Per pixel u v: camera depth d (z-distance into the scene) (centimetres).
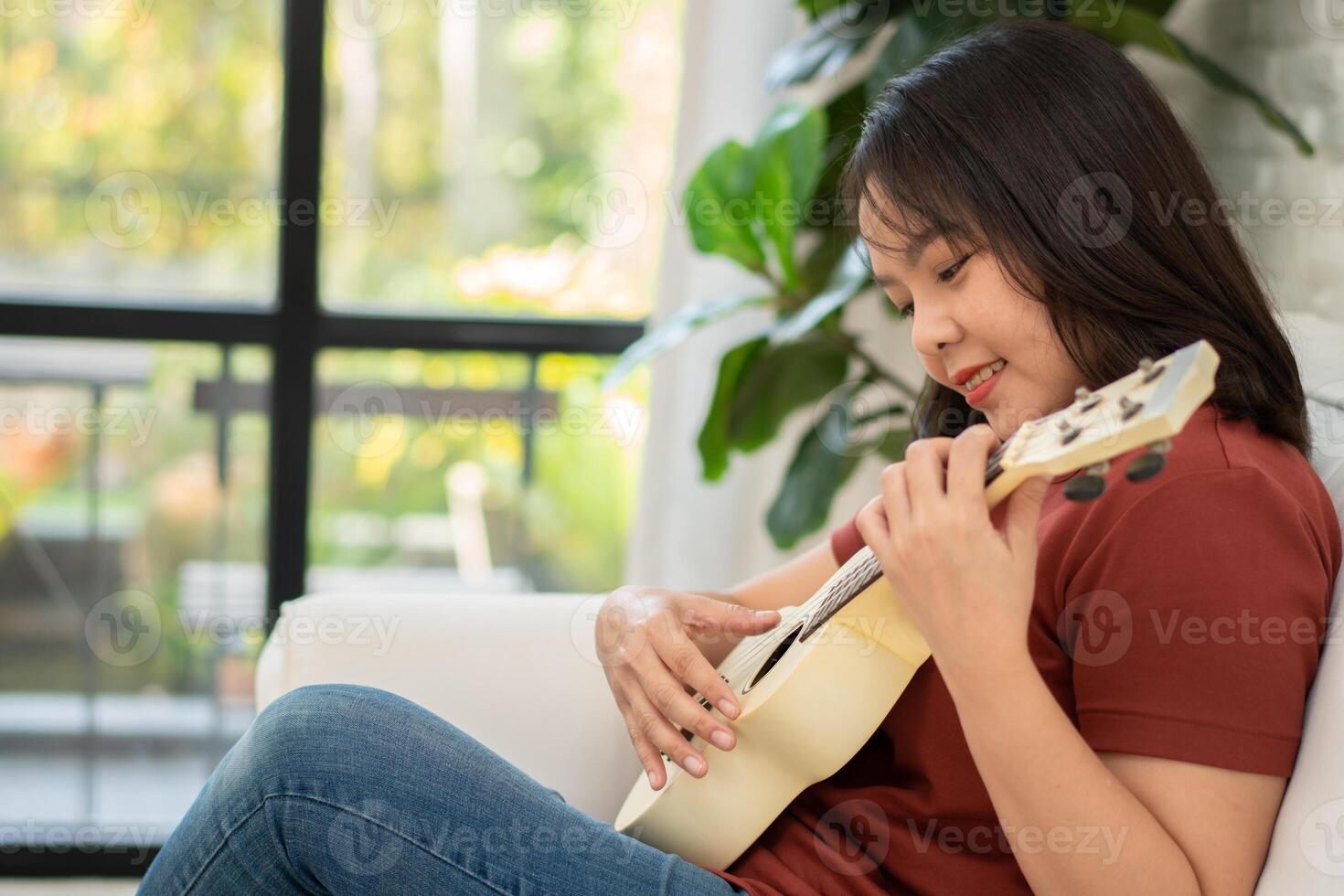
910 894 90
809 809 98
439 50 217
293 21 210
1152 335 86
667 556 205
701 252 169
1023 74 88
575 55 220
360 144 217
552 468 228
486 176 221
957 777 89
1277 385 88
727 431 170
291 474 220
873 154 90
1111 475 82
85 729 222
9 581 217
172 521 220
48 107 208
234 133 213
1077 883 73
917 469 75
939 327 89
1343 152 149
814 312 151
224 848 87
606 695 119
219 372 217
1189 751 74
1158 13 163
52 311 209
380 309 221
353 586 227
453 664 118
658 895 86
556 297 224
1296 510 79
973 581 72
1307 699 79
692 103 196
